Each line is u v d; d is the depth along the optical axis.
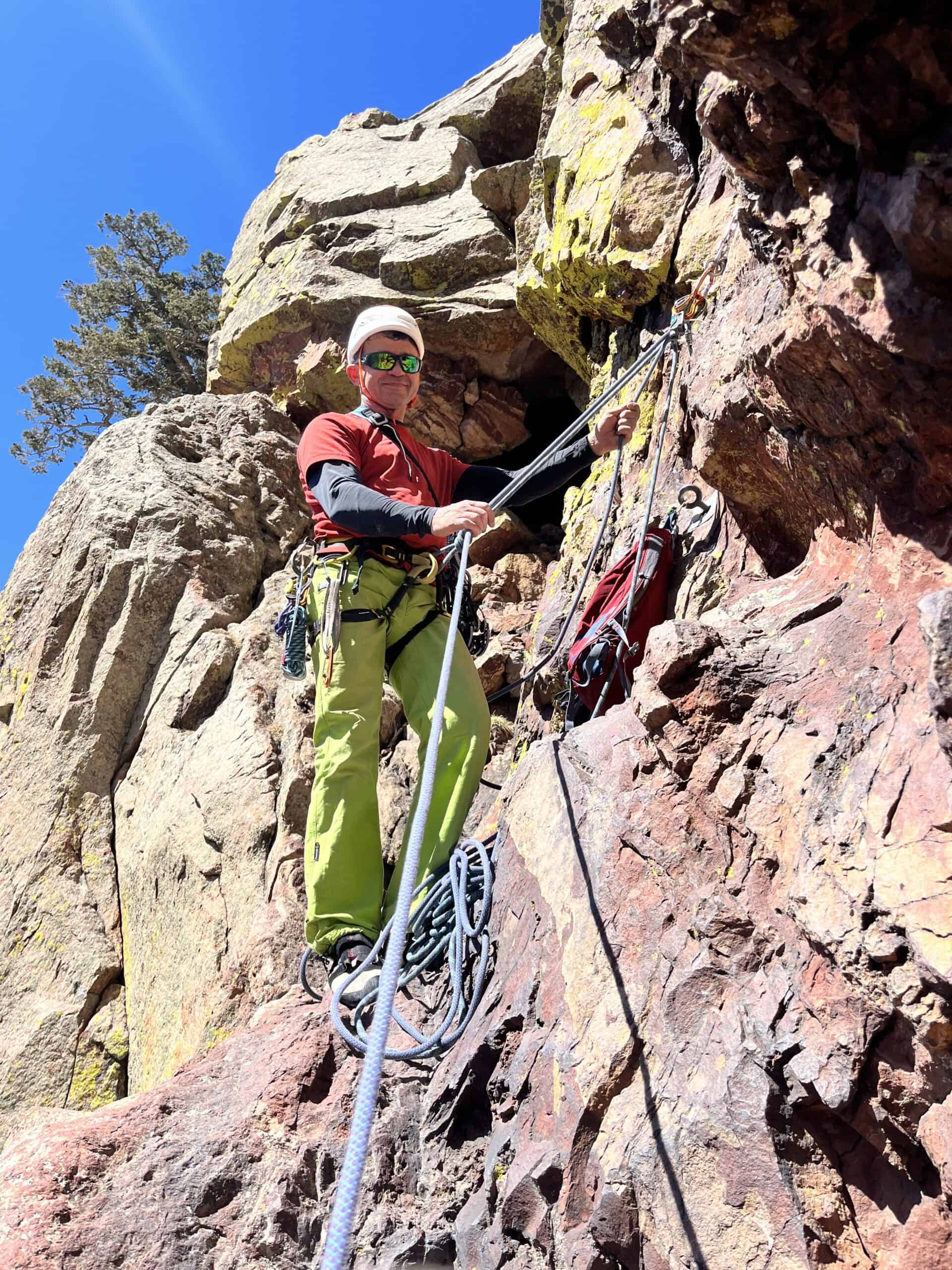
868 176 1.72
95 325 19.05
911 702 1.93
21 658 6.38
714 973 2.04
